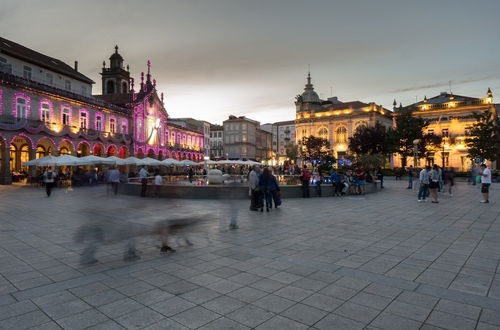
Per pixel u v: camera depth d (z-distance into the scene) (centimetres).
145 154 4838
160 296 412
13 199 1606
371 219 1002
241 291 429
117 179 1647
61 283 458
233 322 344
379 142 4838
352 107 6353
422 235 773
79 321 346
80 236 694
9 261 566
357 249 645
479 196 1730
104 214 719
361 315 358
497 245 674
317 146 5566
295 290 431
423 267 529
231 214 869
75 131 3462
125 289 436
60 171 3288
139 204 805
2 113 2728
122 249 639
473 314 359
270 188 1212
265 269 520
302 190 1684
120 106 4588
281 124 10088
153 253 613
